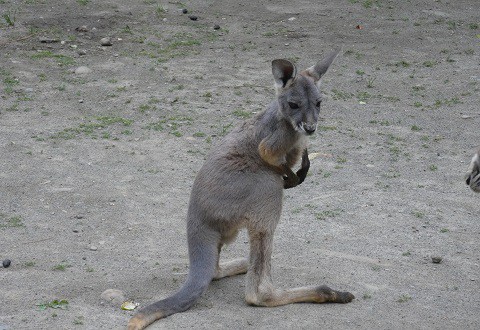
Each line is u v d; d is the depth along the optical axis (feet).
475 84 54.24
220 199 26.27
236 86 52.13
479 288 28.45
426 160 41.83
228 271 28.78
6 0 66.95
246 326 24.73
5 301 25.95
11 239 31.42
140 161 40.34
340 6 70.23
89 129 44.27
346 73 55.62
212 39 61.26
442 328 25.18
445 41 62.85
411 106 50.34
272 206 26.35
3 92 49.11
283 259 30.35
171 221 33.81
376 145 43.70
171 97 49.78
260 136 26.63
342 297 26.63
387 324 25.25
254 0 71.05
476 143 44.55
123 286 27.61
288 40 61.72
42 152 40.73
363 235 32.86
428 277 29.22
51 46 57.77
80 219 33.63
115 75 53.16
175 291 27.35
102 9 66.18
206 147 42.55
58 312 25.26
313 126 26.23
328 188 37.83
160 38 60.85
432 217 34.91
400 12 69.15
